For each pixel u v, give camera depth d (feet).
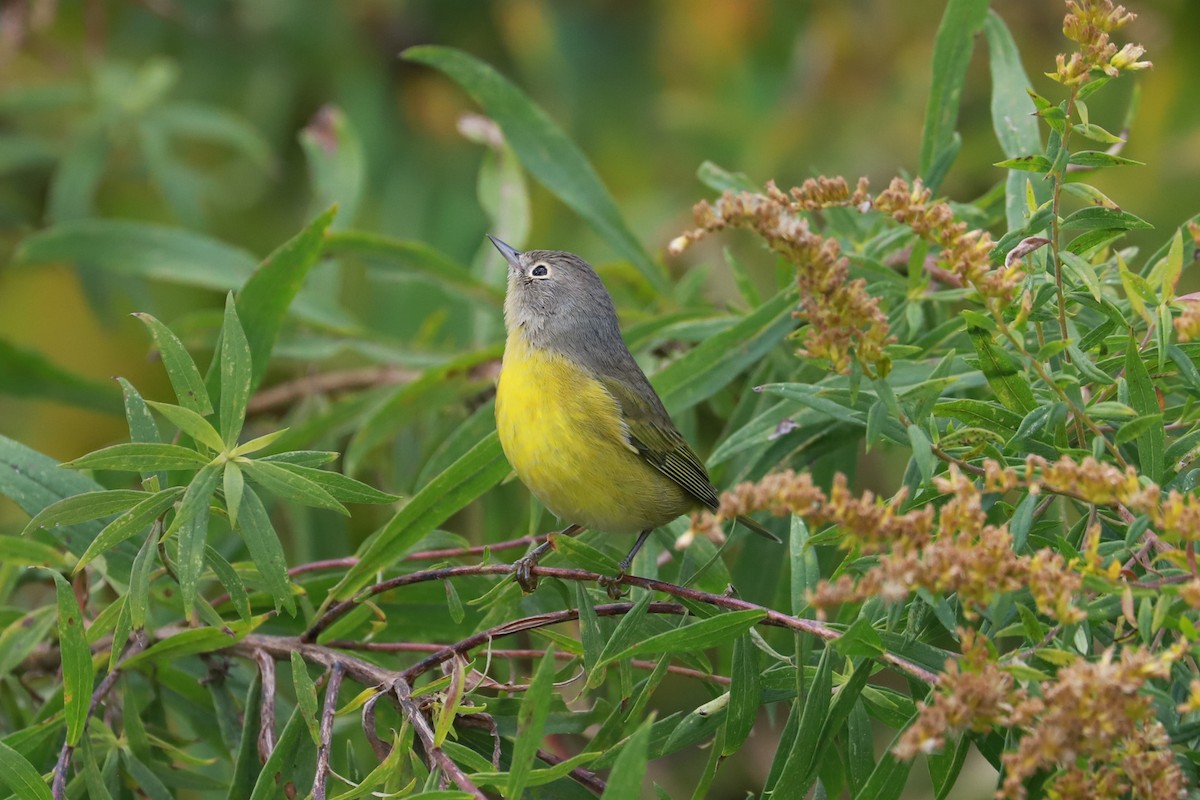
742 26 48.57
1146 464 20.93
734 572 30.81
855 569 22.86
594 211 35.55
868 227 31.91
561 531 31.60
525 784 19.34
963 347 29.07
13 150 47.26
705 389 30.35
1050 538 22.34
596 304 31.24
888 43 46.52
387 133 48.67
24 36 45.65
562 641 24.35
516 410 28.73
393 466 38.65
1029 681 18.63
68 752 22.56
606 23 49.93
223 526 33.55
